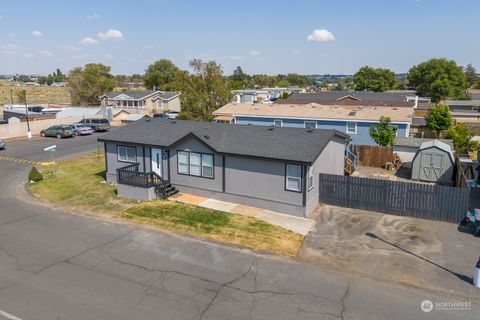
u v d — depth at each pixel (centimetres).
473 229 1673
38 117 5328
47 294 1153
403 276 1272
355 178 1942
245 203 2012
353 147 3017
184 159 2167
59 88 16250
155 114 5850
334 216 1862
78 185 2411
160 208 1931
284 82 17138
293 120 3569
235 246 1508
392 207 1881
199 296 1143
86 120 5106
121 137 2372
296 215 1870
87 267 1327
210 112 4562
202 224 1727
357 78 11625
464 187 1878
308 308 1081
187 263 1359
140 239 1570
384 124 3066
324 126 3441
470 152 3269
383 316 1044
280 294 1156
